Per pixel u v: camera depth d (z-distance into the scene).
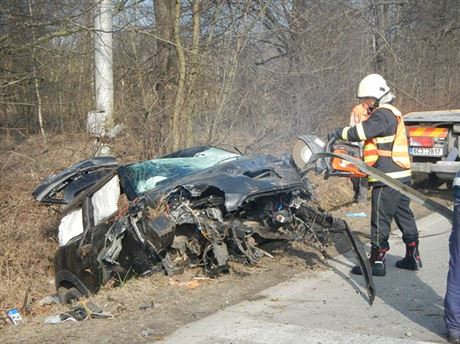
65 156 9.97
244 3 11.15
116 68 10.98
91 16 10.20
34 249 8.23
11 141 10.92
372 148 5.96
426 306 5.23
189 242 6.14
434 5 20.27
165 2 10.99
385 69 17.12
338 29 13.82
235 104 11.01
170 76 10.73
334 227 5.93
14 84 10.62
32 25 10.01
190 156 7.34
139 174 6.37
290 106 12.02
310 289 5.82
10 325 5.52
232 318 5.09
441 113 10.77
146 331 4.83
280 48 12.88
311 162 5.77
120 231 5.84
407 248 6.34
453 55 20.91
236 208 5.53
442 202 10.35
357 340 4.51
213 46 11.01
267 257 6.80
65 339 4.71
